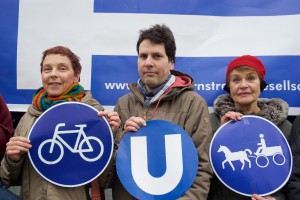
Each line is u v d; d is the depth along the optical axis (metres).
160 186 1.68
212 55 2.55
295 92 2.51
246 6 2.57
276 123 2.04
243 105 2.10
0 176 1.79
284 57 2.52
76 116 1.77
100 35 2.57
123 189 1.86
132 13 2.58
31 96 2.55
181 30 2.57
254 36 2.54
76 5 2.58
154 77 1.87
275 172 1.83
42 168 1.70
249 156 1.85
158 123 1.76
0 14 2.59
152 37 1.87
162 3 2.58
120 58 2.56
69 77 1.86
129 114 1.96
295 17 2.54
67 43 2.57
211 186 2.00
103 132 1.77
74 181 1.71
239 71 2.07
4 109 2.00
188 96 1.89
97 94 2.55
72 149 1.74
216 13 2.57
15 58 2.56
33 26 2.58
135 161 1.71
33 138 1.72
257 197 1.77
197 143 1.81
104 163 1.74
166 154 1.72
